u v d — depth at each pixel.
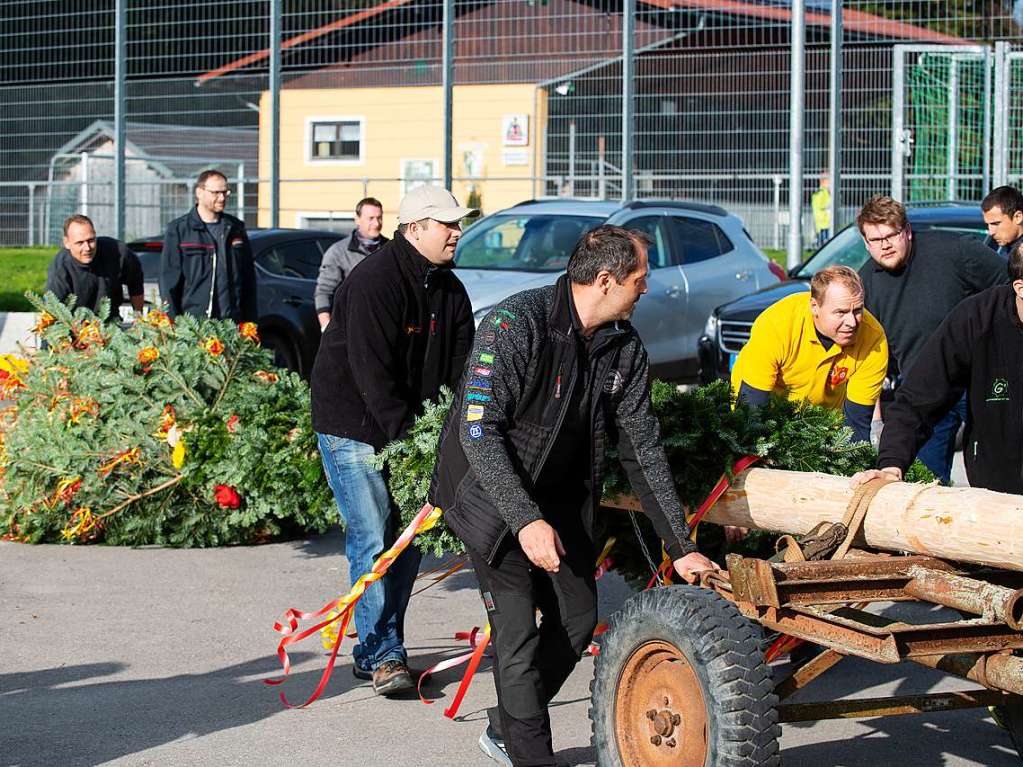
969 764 4.67
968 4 15.31
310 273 13.53
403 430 5.15
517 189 18.89
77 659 5.73
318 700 5.28
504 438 4.01
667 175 16.02
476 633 5.70
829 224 14.21
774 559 4.14
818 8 15.88
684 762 3.68
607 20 16.56
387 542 5.37
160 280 10.07
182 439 7.68
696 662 3.57
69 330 8.49
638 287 3.98
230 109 19.20
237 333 8.16
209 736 4.83
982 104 15.71
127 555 7.66
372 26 18.05
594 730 4.00
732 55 15.60
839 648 3.50
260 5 16.62
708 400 4.84
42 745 4.70
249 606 6.60
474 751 4.72
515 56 17.42
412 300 5.24
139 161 22.47
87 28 17.28
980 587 3.60
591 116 16.94
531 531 3.87
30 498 7.81
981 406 4.61
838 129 13.97
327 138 22.41
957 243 6.54
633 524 4.95
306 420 7.59
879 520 4.08
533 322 4.00
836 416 5.01
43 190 20.83
